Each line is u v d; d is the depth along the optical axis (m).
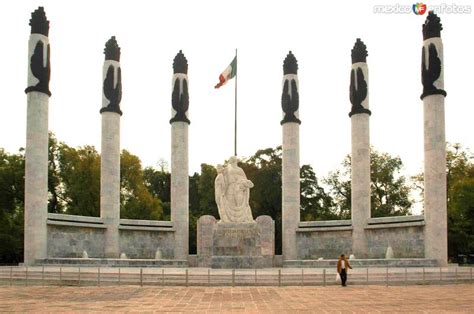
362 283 30.89
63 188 68.06
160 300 22.86
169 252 51.38
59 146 67.88
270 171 76.19
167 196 100.31
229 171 43.97
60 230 45.12
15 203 64.75
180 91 53.25
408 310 19.31
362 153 49.19
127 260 41.38
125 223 49.47
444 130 44.84
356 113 49.72
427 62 45.59
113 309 19.88
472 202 58.66
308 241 50.97
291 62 53.22
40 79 45.16
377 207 73.75
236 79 51.09
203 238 49.53
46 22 46.25
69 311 19.38
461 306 20.52
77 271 33.16
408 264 41.12
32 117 44.69
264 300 22.78
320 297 23.95
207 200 82.62
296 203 51.66
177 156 52.50
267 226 49.97
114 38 50.28
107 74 49.59
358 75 50.09
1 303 22.02
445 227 43.75
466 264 64.50
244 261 40.16
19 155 64.56
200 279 31.00
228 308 20.06
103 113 49.34
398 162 75.50
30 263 42.72
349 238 49.34
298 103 53.06
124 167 71.00
